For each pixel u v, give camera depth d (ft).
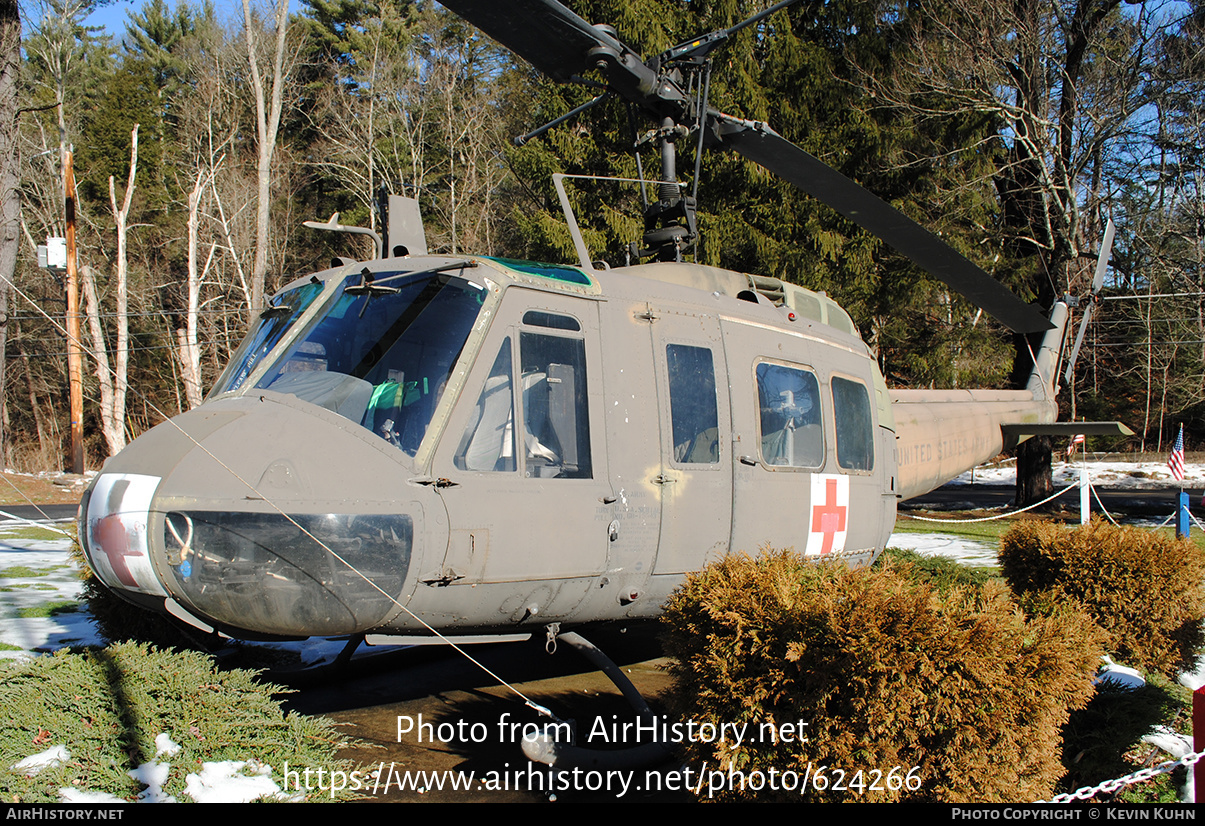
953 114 58.70
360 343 13.05
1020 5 60.39
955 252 17.35
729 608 10.73
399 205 15.94
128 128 116.67
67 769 10.72
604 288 14.67
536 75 75.56
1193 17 58.70
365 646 20.62
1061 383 32.17
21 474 72.43
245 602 10.81
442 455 11.94
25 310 102.27
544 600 13.08
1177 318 81.56
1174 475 47.34
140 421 111.86
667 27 56.90
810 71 60.03
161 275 110.63
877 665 9.57
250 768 11.61
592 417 13.69
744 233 56.59
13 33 46.06
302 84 118.11
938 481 25.09
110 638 17.01
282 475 11.00
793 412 17.37
